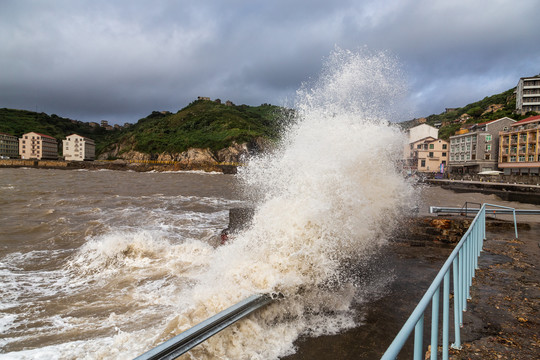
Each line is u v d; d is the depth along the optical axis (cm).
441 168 6238
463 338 286
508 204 2838
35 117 17700
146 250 763
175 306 479
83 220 1244
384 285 478
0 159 11162
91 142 13600
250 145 10888
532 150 5259
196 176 7062
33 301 512
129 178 5419
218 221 1287
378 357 304
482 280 430
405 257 640
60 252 806
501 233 764
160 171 10325
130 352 344
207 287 390
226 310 284
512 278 438
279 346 321
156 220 1267
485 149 6078
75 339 388
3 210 1505
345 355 307
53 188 2941
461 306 308
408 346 319
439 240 757
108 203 1806
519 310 341
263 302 331
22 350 365
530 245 634
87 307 486
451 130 8850
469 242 377
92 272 653
